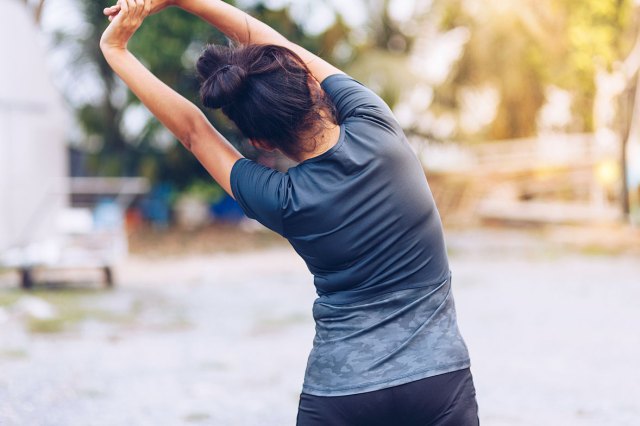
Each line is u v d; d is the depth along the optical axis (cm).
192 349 705
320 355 192
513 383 565
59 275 1183
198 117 207
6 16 1172
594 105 2295
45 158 1264
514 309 896
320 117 195
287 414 498
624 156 1838
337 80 204
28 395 544
